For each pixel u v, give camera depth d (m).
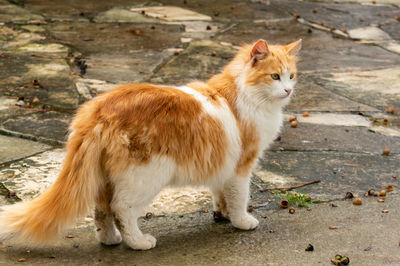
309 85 6.95
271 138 3.61
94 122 2.89
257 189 4.20
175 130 3.00
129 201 3.00
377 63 8.04
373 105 6.37
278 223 3.64
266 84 3.41
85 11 10.10
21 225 2.87
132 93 3.04
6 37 8.14
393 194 4.16
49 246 3.15
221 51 8.14
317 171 4.58
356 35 9.59
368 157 4.92
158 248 3.22
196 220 3.69
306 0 12.05
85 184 2.87
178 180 3.14
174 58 7.70
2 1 10.38
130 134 2.89
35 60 7.20
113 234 3.21
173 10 10.59
